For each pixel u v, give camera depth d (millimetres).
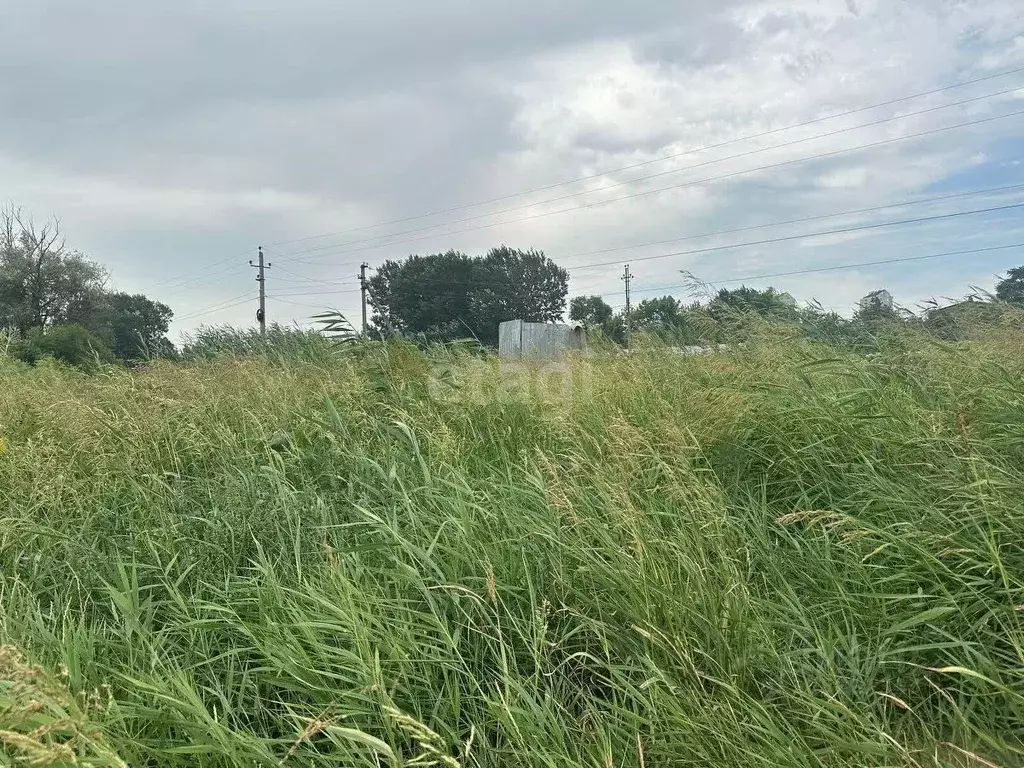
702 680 2404
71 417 5621
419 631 2721
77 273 41969
